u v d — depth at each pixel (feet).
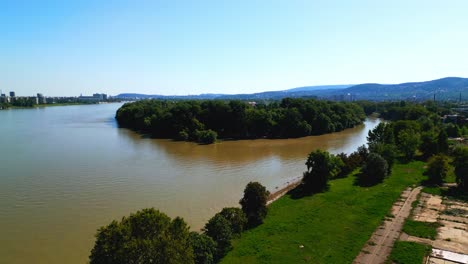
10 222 161.89
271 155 326.24
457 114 620.49
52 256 131.44
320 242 136.36
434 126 426.92
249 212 155.84
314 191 203.72
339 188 209.26
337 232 145.79
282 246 132.87
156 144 387.14
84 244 140.97
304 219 159.94
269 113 482.28
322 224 154.20
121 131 497.05
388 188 208.33
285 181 234.79
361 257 124.98
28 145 362.53
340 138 448.24
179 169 263.49
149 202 188.96
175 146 376.07
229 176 244.01
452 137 411.13
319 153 207.31
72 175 241.55
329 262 121.19
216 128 471.21
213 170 261.44
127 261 86.99
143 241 89.20
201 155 323.57
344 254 126.93
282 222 156.76
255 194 156.04
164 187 215.72
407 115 571.69
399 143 313.73
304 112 503.61
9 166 265.95
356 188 209.05
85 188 212.23
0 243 141.69
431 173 223.51
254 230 149.07
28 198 193.57
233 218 140.46
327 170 205.26
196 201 191.31
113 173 248.11
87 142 390.42
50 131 487.61
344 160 251.60
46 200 190.60
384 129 330.34
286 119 472.85
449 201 184.65
